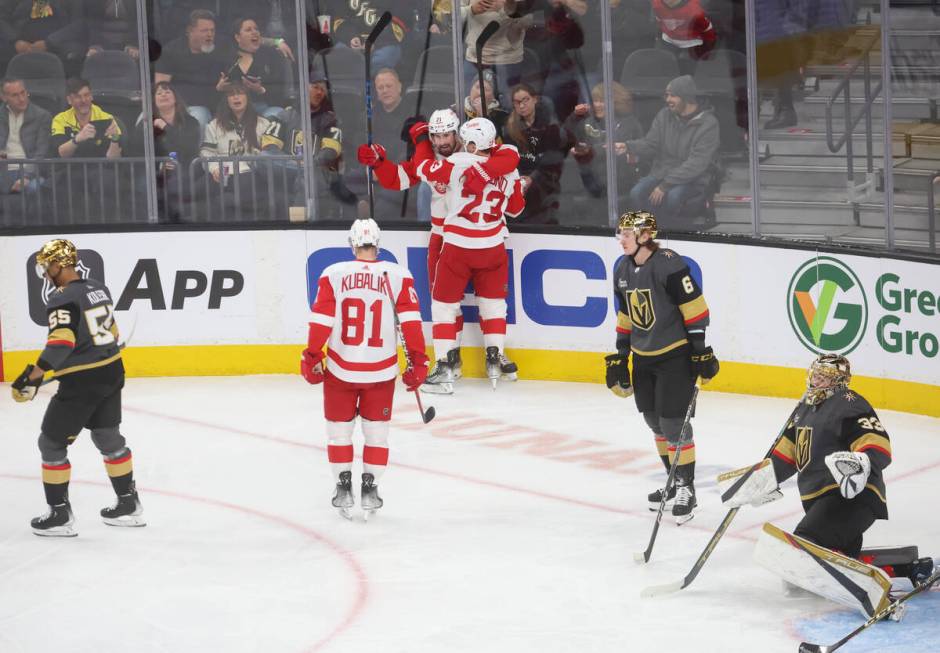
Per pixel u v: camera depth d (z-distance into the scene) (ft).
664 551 63.00
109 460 66.74
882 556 55.98
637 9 98.27
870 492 54.49
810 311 91.71
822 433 55.42
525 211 103.45
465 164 94.12
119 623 54.44
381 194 106.22
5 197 104.22
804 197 94.79
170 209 105.40
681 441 63.57
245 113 104.99
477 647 51.16
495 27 96.89
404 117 105.70
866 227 92.99
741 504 56.75
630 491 73.41
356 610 55.57
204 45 103.76
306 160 104.78
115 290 102.89
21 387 62.54
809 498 56.18
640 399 69.31
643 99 99.14
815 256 90.89
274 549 64.18
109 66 104.17
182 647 51.72
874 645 50.55
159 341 103.86
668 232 96.78
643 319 67.31
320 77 105.09
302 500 72.64
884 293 88.07
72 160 104.06
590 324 99.66
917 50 89.20
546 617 54.34
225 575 60.39
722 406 91.97
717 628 52.75
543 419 89.86
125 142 105.09
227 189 105.29
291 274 103.60
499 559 62.08
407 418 90.68
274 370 104.58
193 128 104.63
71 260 63.77
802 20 92.68
